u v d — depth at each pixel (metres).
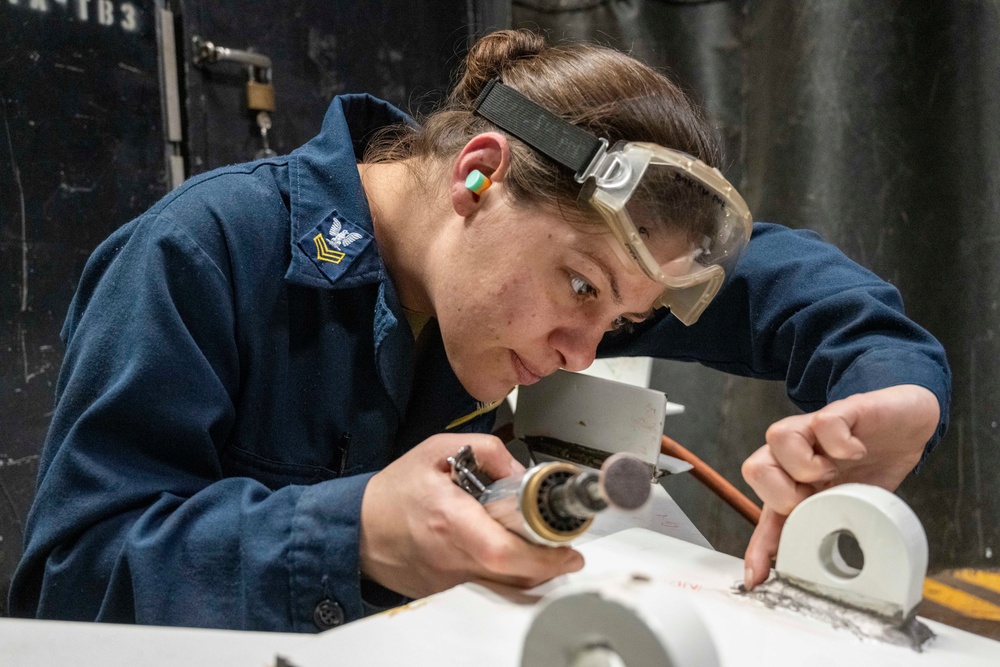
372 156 0.99
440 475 0.61
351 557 0.63
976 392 1.80
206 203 0.82
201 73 1.56
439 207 0.81
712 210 0.70
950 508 1.85
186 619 0.65
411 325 0.95
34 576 0.75
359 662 0.45
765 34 1.89
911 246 1.81
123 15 1.48
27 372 1.43
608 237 0.67
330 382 0.86
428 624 0.50
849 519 0.57
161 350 0.73
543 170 0.69
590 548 0.69
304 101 1.71
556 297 0.71
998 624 1.62
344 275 0.84
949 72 1.72
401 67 1.85
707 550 0.70
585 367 0.76
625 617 0.34
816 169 1.85
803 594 0.59
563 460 0.93
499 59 0.81
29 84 1.38
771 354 1.04
